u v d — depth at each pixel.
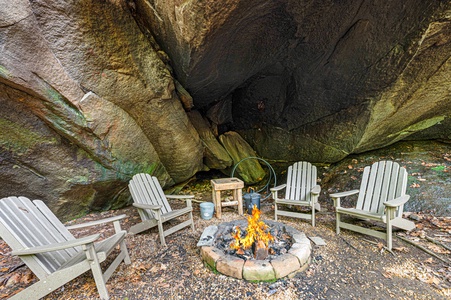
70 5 2.14
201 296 1.75
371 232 2.39
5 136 2.44
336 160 4.29
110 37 2.48
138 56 2.78
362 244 2.41
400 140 4.33
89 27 2.31
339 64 3.25
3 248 2.54
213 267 2.01
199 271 2.04
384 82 3.15
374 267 2.01
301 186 3.32
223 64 3.00
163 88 3.13
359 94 3.49
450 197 2.98
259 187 4.87
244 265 1.88
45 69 2.27
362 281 1.84
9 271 2.10
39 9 2.08
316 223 3.03
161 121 3.41
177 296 1.76
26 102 2.37
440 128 4.01
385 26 2.63
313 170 3.30
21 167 2.67
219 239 2.38
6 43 2.03
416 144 4.24
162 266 2.14
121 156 3.23
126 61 2.70
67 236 2.04
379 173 2.72
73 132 2.68
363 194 2.76
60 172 2.89
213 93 4.05
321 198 3.88
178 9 2.05
